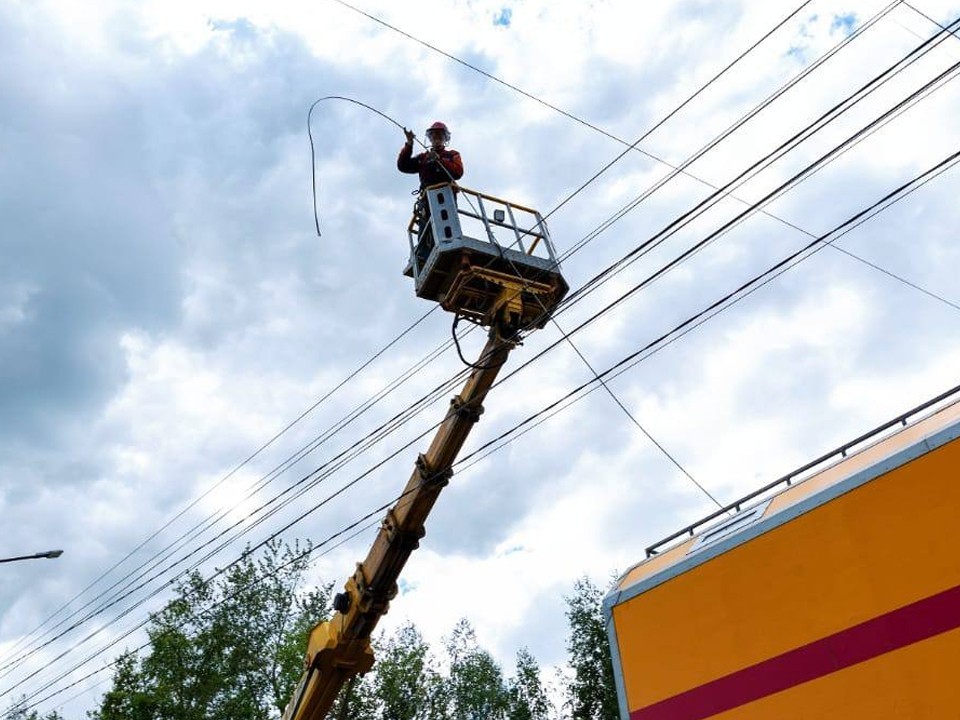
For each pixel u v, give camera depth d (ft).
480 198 39.73
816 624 21.97
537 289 38.34
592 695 100.48
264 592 93.71
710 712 23.45
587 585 107.55
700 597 24.85
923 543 20.59
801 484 24.62
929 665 19.63
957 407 21.95
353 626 42.14
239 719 88.28
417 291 39.47
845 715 20.67
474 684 109.29
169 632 90.58
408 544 40.63
